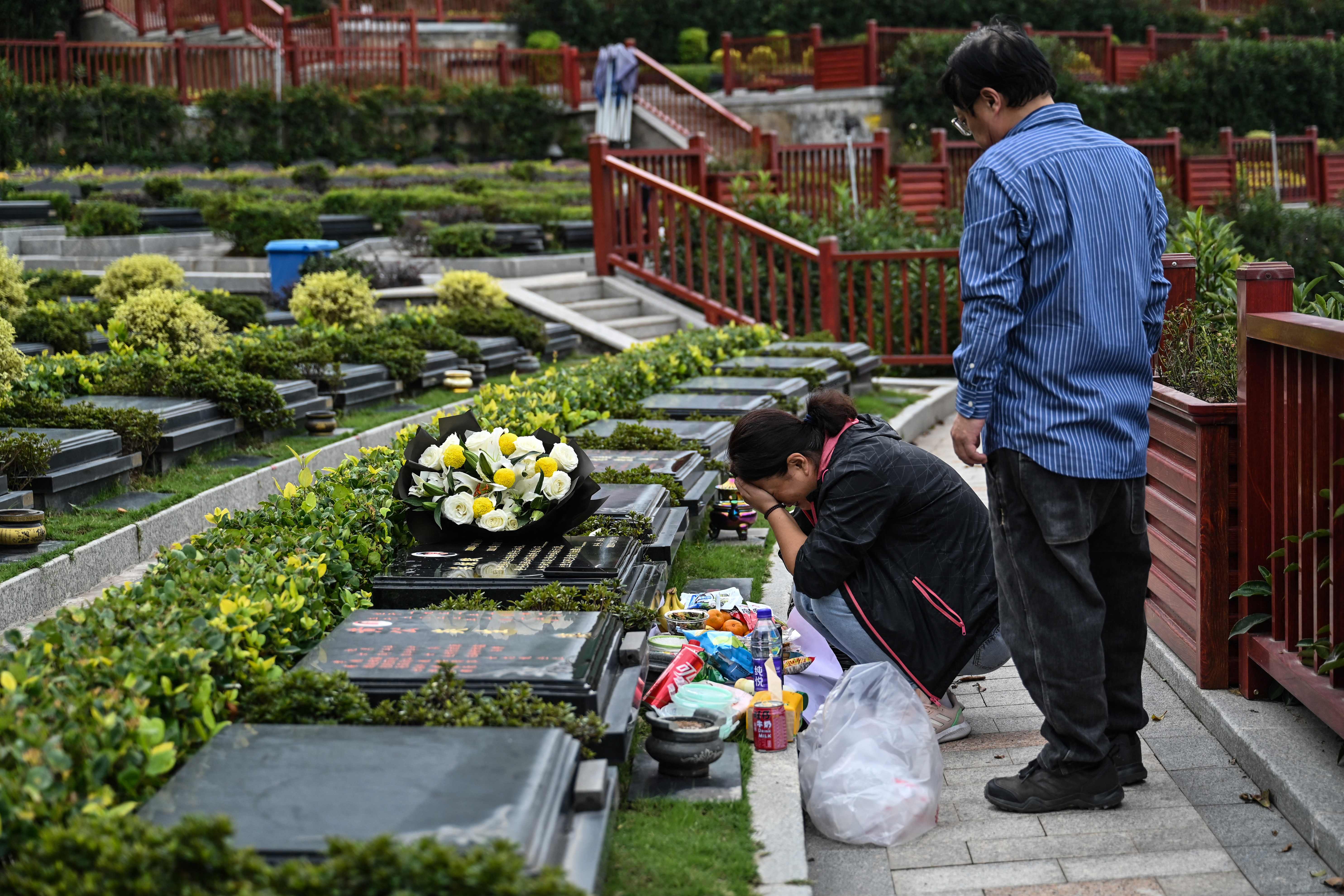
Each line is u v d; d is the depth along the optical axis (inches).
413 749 101.6
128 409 261.7
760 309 559.2
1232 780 142.0
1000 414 128.0
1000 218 123.6
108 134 1059.3
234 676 116.4
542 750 101.3
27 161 1023.0
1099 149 126.9
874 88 1171.9
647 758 139.0
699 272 574.2
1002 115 130.3
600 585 151.2
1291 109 1413.6
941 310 474.0
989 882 121.9
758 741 142.3
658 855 116.9
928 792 134.1
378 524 168.6
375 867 79.3
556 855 92.6
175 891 80.4
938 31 1277.1
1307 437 140.6
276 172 1010.1
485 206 713.6
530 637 131.0
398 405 368.5
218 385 292.2
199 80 1123.3
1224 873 121.3
